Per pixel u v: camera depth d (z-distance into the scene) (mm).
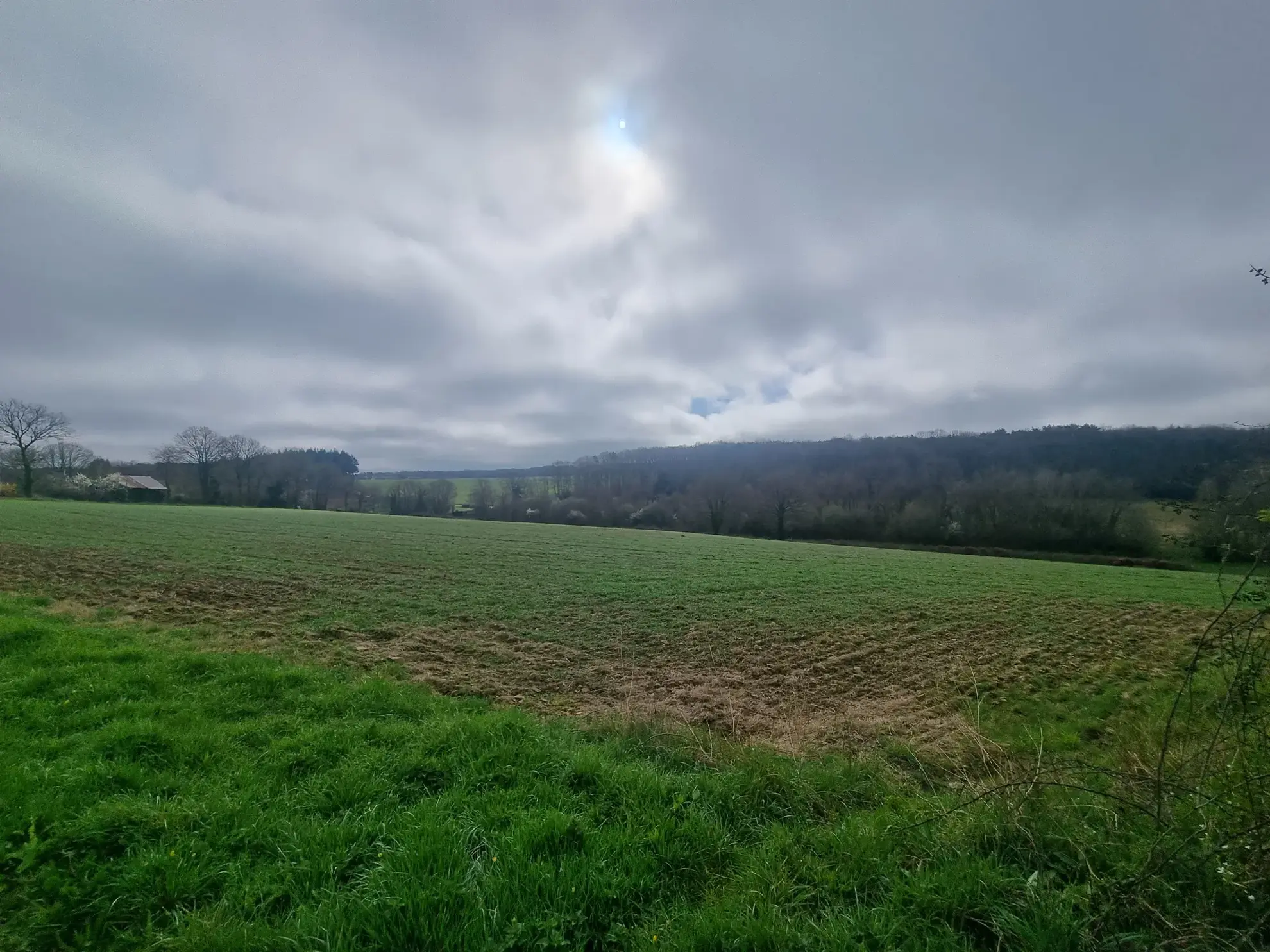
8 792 4656
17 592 17281
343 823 4594
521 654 14820
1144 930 3412
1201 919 3336
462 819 4656
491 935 3451
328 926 3455
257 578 23328
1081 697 13117
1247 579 4074
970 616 21906
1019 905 3641
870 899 3900
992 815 4527
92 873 3945
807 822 4988
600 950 3510
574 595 22891
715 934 3451
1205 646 4172
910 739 9844
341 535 43656
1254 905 3387
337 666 12195
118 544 30562
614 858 4203
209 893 3885
